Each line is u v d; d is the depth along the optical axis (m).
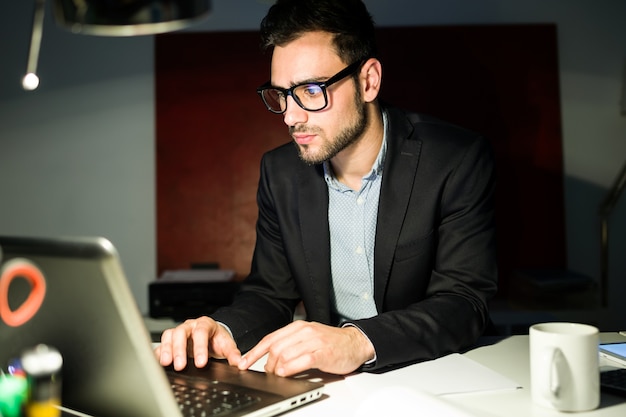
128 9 1.25
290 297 1.85
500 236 3.56
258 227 1.92
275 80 1.61
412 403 1.03
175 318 3.22
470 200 1.72
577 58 3.54
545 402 1.14
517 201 3.55
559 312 3.22
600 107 3.54
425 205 1.71
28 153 3.59
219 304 3.21
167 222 3.58
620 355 1.36
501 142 3.53
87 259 0.90
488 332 1.89
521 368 1.39
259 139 3.55
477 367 1.38
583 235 3.58
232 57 3.54
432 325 1.47
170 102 3.55
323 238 1.76
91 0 1.24
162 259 3.58
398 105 3.51
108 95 3.58
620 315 3.55
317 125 1.60
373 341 1.37
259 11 3.55
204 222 3.58
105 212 3.60
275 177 1.84
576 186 3.57
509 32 3.51
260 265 1.87
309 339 1.31
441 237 1.73
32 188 3.60
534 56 3.51
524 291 3.34
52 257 0.93
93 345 0.99
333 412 1.14
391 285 1.74
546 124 3.53
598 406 1.14
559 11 3.53
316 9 1.57
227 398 1.14
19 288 1.03
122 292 0.91
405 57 3.50
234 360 1.38
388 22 3.53
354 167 1.76
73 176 3.60
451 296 1.61
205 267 3.57
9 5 3.56
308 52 1.57
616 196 3.32
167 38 3.55
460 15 3.53
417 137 1.78
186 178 3.57
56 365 0.80
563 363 1.12
